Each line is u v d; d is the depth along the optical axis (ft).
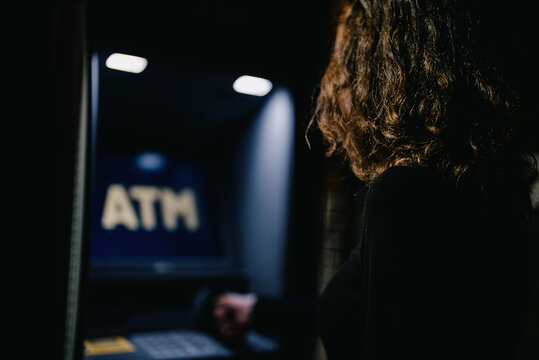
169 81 5.08
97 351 4.32
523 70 2.05
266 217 5.42
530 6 2.34
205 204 6.24
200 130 6.31
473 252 1.59
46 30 2.83
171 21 4.32
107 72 4.83
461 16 1.86
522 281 1.79
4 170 2.71
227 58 4.59
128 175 5.88
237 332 4.68
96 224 5.49
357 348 1.88
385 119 1.88
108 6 4.06
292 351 4.61
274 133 5.28
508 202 1.82
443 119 1.74
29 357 2.66
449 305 1.49
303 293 4.78
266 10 4.70
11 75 2.75
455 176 1.69
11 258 2.68
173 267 5.57
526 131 2.02
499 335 1.65
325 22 4.17
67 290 2.78
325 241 4.81
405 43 1.86
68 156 2.84
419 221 1.52
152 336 4.94
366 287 1.66
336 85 2.37
